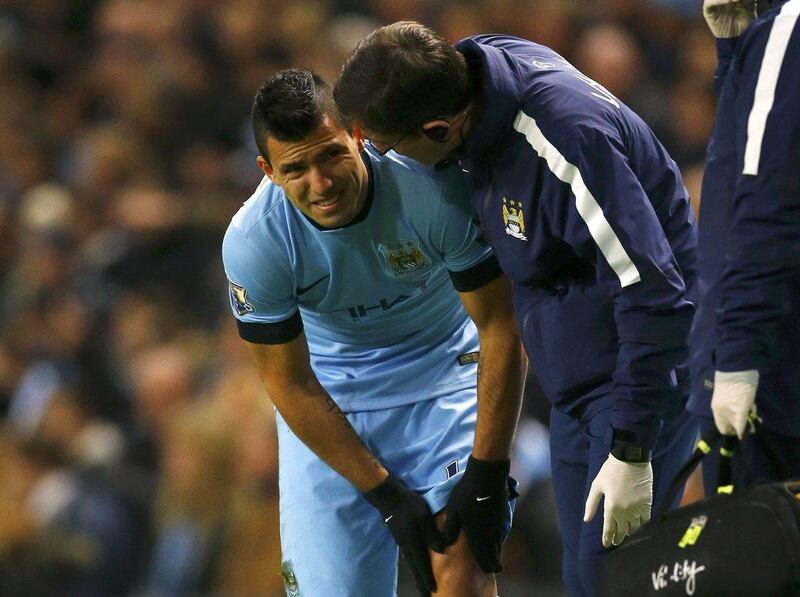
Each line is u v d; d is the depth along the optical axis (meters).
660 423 11.34
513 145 11.37
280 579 21.77
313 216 11.98
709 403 11.23
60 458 24.25
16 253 29.42
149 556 22.73
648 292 10.97
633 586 10.33
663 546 10.23
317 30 31.31
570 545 12.79
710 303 11.28
